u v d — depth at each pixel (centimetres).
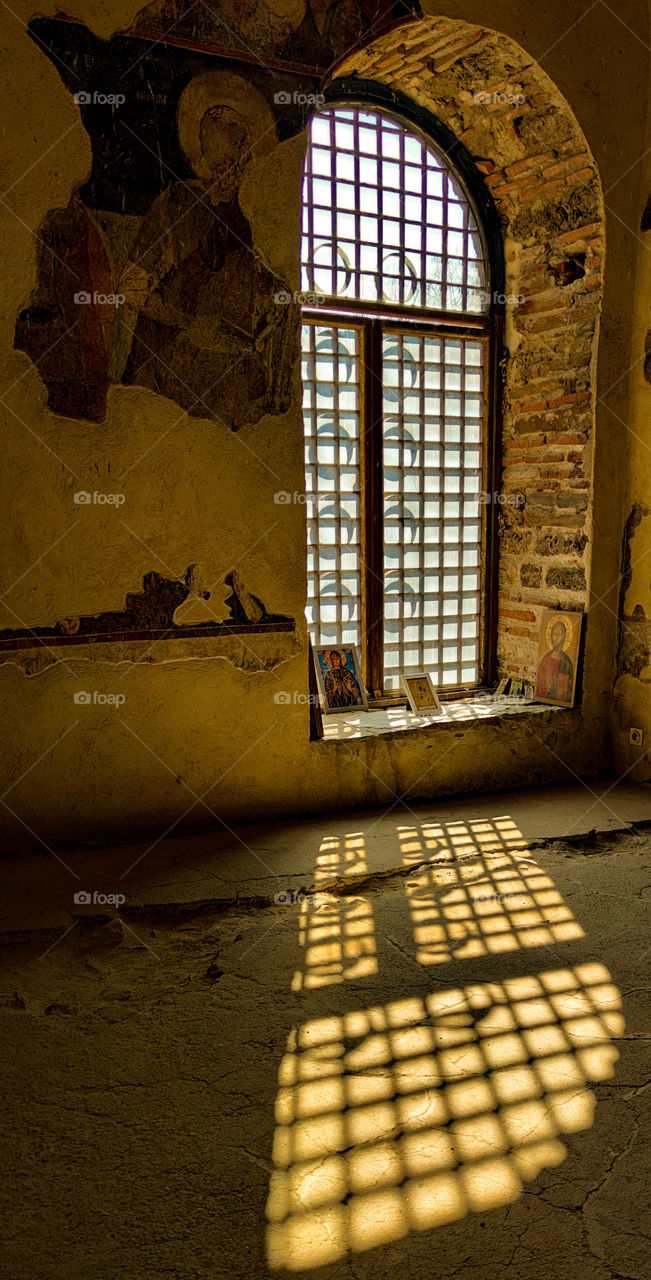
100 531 369
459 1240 186
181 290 371
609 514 477
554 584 497
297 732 418
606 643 490
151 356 369
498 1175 204
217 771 404
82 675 372
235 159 375
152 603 382
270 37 377
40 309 349
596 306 459
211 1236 186
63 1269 177
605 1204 196
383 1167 207
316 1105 229
